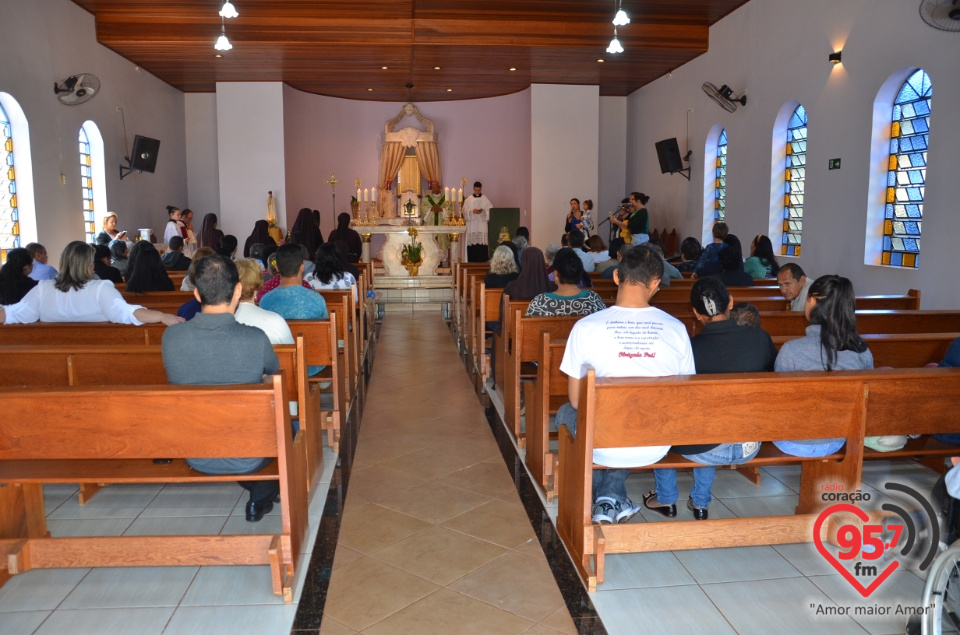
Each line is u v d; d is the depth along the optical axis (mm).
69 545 2783
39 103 9141
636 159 15891
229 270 2932
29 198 8914
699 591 2838
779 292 6000
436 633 2537
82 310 4207
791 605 2736
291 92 15172
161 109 14109
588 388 2742
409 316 10328
